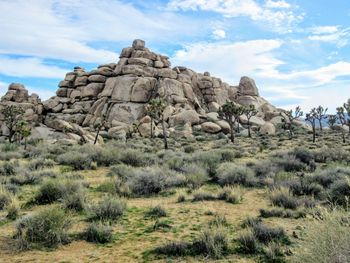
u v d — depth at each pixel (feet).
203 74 362.74
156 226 31.68
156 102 189.06
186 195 45.88
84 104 293.84
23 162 85.71
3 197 40.55
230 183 55.88
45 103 294.87
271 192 44.98
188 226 32.12
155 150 128.16
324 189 45.68
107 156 85.46
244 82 365.61
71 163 81.92
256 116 315.37
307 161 84.28
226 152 95.35
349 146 142.20
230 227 31.30
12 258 23.94
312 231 16.28
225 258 23.62
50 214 28.91
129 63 307.78
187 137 212.23
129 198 46.70
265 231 27.22
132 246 26.71
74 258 24.00
